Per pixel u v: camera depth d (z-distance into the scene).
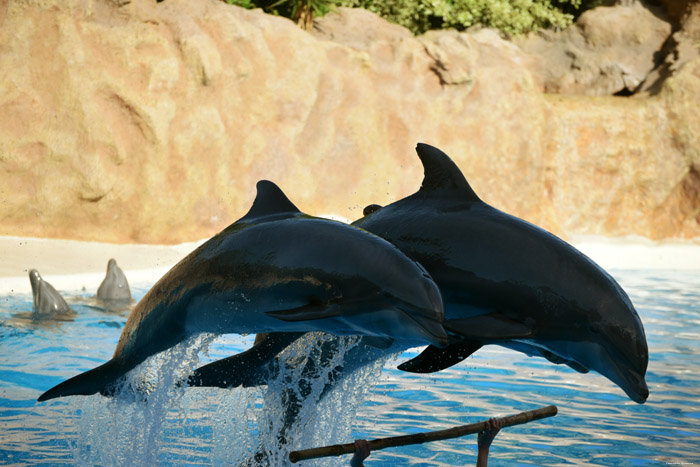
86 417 5.77
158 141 16.58
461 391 7.85
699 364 9.19
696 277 17.80
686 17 25.06
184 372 5.04
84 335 9.59
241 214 18.14
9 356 8.57
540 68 25.73
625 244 22.80
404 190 20.55
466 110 21.19
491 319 4.05
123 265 14.45
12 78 15.41
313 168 19.41
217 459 5.56
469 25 27.39
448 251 4.31
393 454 5.92
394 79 20.56
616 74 25.16
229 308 4.36
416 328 3.75
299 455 4.20
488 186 21.44
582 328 4.06
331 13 22.69
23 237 15.59
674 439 6.35
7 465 5.49
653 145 23.36
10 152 15.38
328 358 5.02
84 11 16.25
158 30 17.11
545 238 4.27
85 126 15.91
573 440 6.30
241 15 18.59
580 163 22.91
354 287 3.89
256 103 18.38
